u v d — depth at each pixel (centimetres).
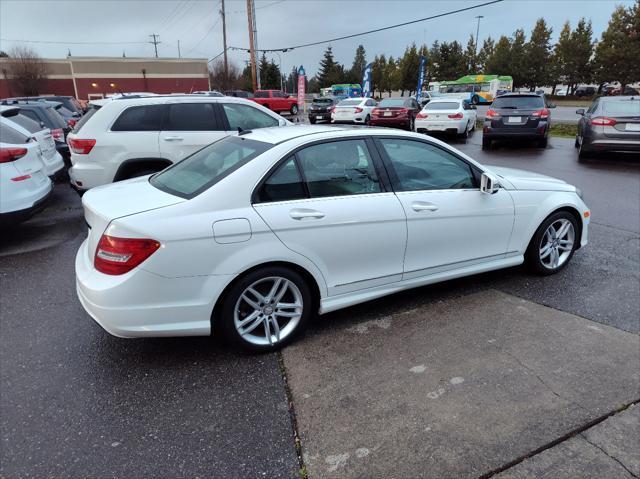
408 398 270
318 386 283
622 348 315
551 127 1959
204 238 279
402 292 411
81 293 289
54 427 253
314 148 324
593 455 226
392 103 1880
